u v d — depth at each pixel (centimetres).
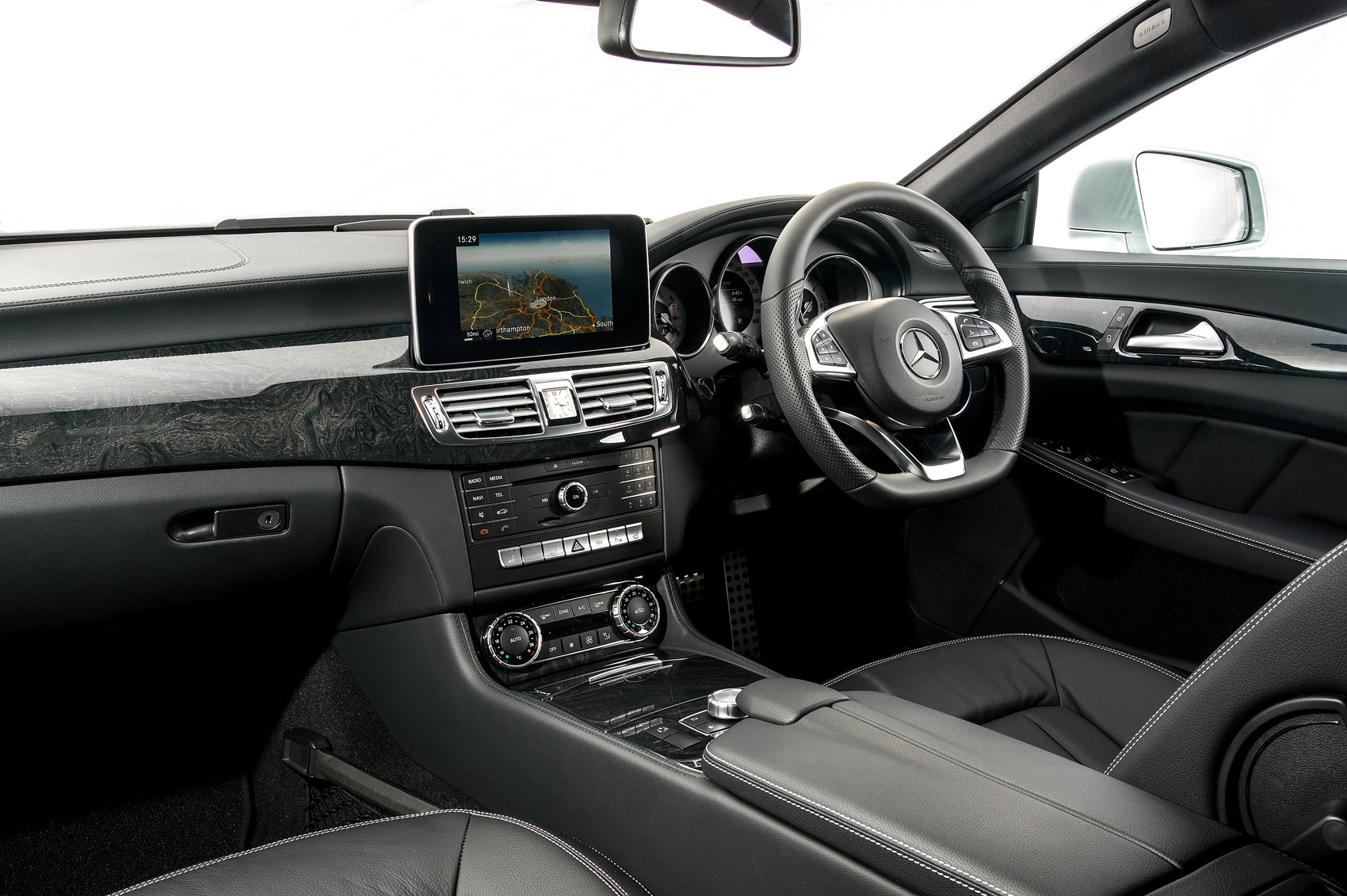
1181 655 181
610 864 93
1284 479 180
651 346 163
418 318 136
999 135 206
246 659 164
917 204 160
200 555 129
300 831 161
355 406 134
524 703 134
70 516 119
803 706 104
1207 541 174
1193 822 74
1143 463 206
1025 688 143
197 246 155
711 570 194
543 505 150
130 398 120
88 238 166
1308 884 65
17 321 115
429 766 153
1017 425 163
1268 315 179
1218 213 215
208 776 164
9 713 150
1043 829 74
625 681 144
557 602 155
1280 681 72
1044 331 216
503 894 84
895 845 76
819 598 210
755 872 93
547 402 146
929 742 92
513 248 141
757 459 175
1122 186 208
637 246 152
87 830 154
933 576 214
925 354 152
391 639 153
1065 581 196
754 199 175
